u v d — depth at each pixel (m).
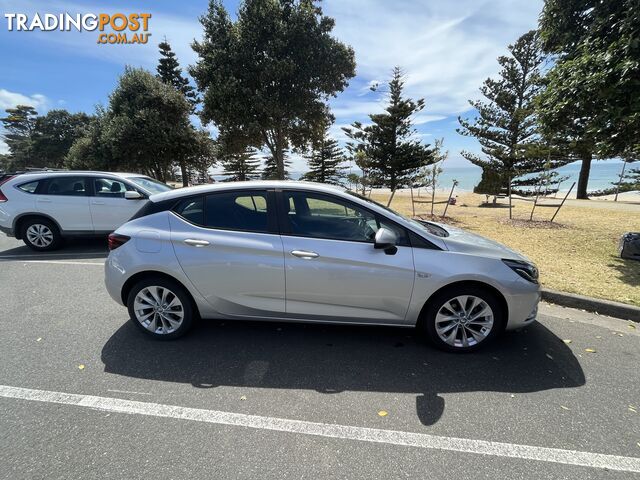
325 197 3.20
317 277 3.07
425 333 3.34
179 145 21.25
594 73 5.12
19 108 62.94
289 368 2.95
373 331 3.58
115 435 2.19
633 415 2.39
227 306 3.27
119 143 19.67
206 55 16.14
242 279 3.16
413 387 2.70
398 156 25.22
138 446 2.10
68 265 6.05
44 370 2.89
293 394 2.61
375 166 25.48
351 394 2.61
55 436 2.18
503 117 20.95
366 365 2.99
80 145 26.16
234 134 17.55
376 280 3.04
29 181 6.97
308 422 2.32
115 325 3.72
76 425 2.28
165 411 2.41
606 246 7.01
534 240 7.60
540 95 6.57
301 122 18.55
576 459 2.02
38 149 54.09
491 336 3.14
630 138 5.56
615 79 4.97
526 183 21.72
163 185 8.07
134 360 3.05
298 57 15.88
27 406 2.46
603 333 3.56
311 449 2.08
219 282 3.19
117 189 7.16
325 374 2.86
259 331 3.58
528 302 3.07
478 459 2.02
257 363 3.02
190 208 3.32
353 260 3.03
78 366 2.95
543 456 2.04
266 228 3.18
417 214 12.02
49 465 1.96
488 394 2.61
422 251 3.05
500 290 3.01
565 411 2.43
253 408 2.45
